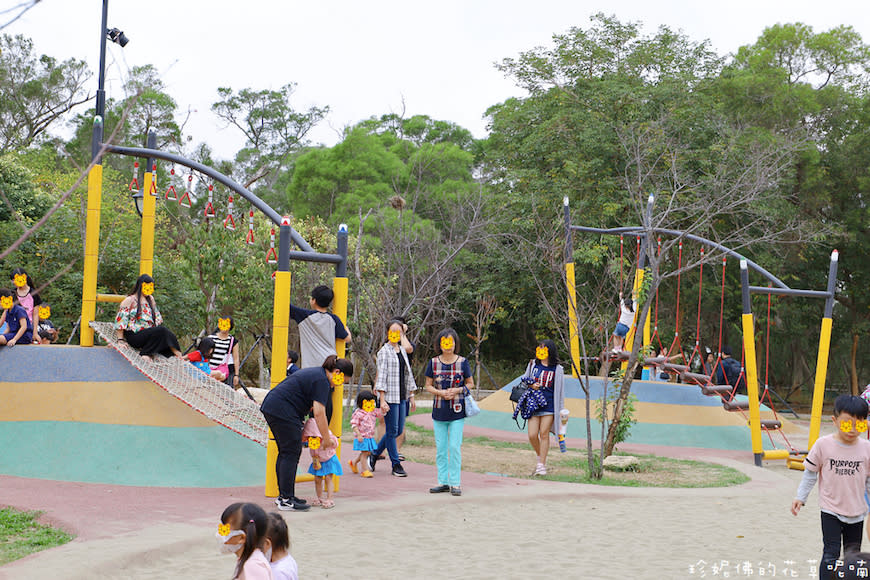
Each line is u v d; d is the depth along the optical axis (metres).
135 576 6.34
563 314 20.61
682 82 30.39
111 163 36.94
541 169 32.66
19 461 10.22
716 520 9.59
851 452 5.79
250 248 22.78
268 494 9.73
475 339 31.41
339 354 10.46
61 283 21.52
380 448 12.27
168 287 23.30
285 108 55.09
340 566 6.94
